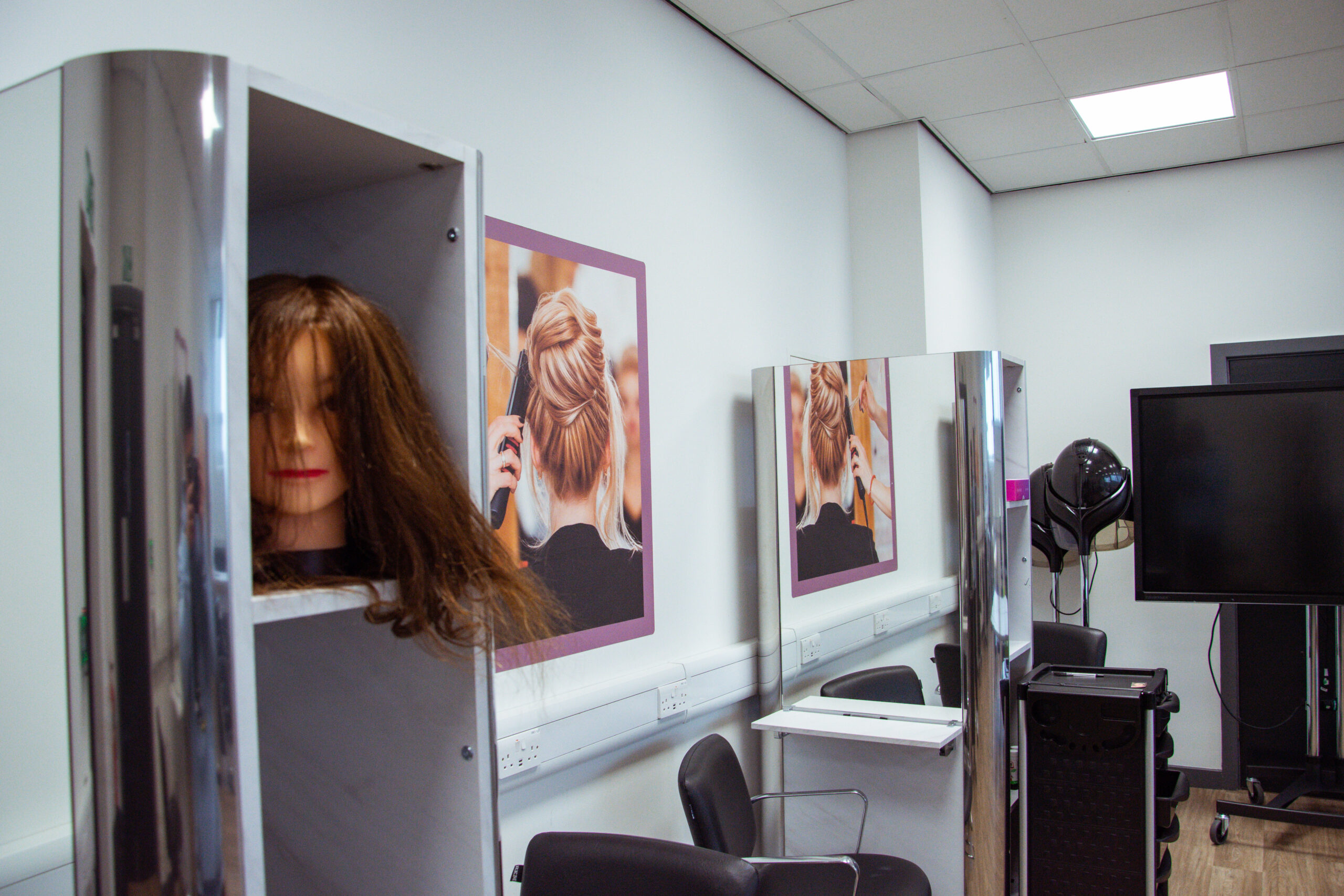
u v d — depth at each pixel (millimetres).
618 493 2367
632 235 2473
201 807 606
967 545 2680
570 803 2180
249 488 701
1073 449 3988
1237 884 3342
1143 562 3527
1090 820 2469
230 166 645
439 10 1899
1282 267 4297
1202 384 4434
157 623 604
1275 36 3086
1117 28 3014
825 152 3725
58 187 807
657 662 2504
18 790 903
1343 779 3725
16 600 890
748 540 2990
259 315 791
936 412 2740
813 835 2777
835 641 2816
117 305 616
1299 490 3357
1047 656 3510
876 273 3865
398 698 883
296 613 707
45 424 844
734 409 2947
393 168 864
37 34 1239
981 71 3305
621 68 2469
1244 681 4363
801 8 2787
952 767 2619
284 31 1580
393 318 897
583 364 2254
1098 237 4656
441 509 807
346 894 918
